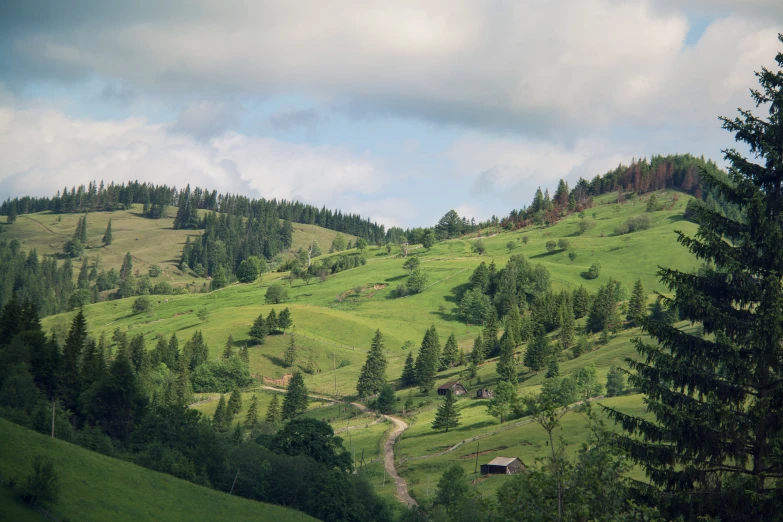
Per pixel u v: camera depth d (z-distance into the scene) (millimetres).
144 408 116125
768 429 23750
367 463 126875
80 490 57250
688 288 25438
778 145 25844
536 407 24438
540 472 23172
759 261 25359
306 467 91438
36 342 118250
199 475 83188
